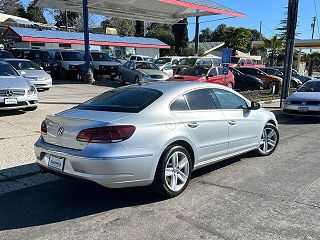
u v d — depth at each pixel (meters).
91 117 4.55
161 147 4.65
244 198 4.91
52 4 24.02
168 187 4.81
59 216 4.41
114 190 5.22
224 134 5.81
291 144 8.28
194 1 23.80
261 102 16.33
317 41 44.72
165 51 54.69
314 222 4.18
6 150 6.93
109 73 23.89
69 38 34.84
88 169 4.23
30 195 5.07
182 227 4.08
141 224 4.16
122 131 4.32
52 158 4.65
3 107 9.89
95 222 4.23
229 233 3.92
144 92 5.23
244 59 33.41
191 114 5.23
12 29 32.53
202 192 5.14
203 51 53.53
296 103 11.95
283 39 53.62
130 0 23.27
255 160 6.81
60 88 18.64
